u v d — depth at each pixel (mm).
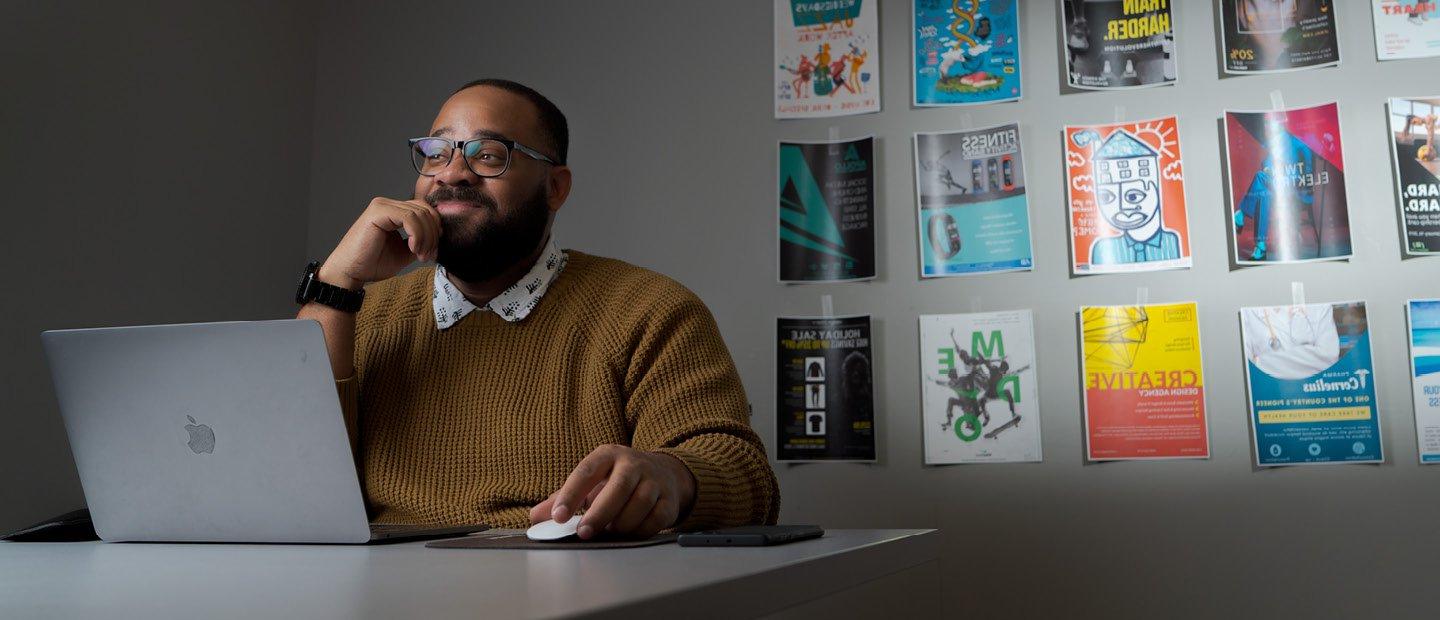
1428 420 1958
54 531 897
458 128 1262
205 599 454
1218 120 2172
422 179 1260
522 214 1235
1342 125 2102
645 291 1242
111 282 2014
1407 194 2045
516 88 1327
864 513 2209
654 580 494
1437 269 2006
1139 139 2203
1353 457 1982
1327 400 2016
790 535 754
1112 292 2162
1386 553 1939
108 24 2037
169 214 2164
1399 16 2111
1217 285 2113
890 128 2342
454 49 2615
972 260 2244
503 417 1175
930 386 2219
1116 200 2193
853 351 2273
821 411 2262
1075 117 2246
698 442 1022
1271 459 2023
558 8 2574
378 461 1172
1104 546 2080
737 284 2355
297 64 2613
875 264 2289
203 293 2246
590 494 820
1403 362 1994
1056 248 2205
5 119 1811
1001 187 2256
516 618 378
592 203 2473
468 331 1242
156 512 833
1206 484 2049
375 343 1258
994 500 2148
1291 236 2088
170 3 2199
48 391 1884
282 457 781
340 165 2623
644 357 1174
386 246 1219
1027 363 2174
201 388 791
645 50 2506
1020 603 2102
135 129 2090
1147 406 2100
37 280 1860
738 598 502
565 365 1196
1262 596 1987
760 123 2406
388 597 450
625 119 2488
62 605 441
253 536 808
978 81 2312
